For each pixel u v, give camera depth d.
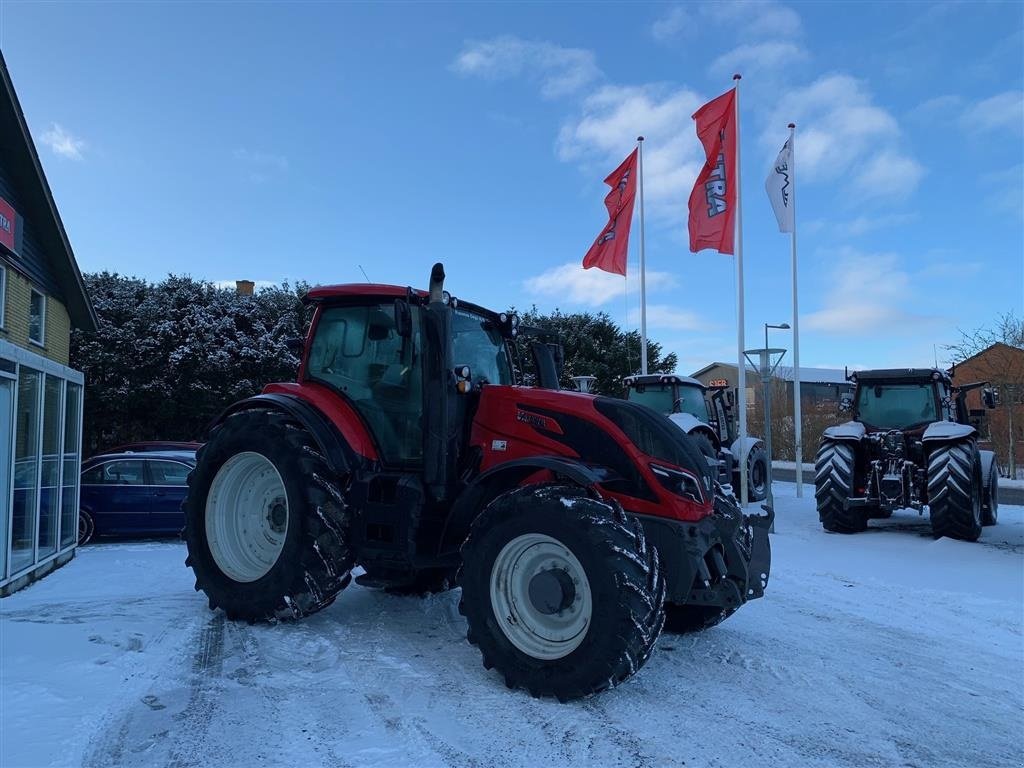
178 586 6.62
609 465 4.27
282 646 4.62
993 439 24.61
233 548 5.36
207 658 4.39
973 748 3.42
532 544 4.00
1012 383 22.80
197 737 3.30
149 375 17.55
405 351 5.11
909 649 4.94
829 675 4.37
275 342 19.00
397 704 3.72
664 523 4.07
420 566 4.61
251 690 3.88
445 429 4.58
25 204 9.13
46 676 4.01
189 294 18.58
